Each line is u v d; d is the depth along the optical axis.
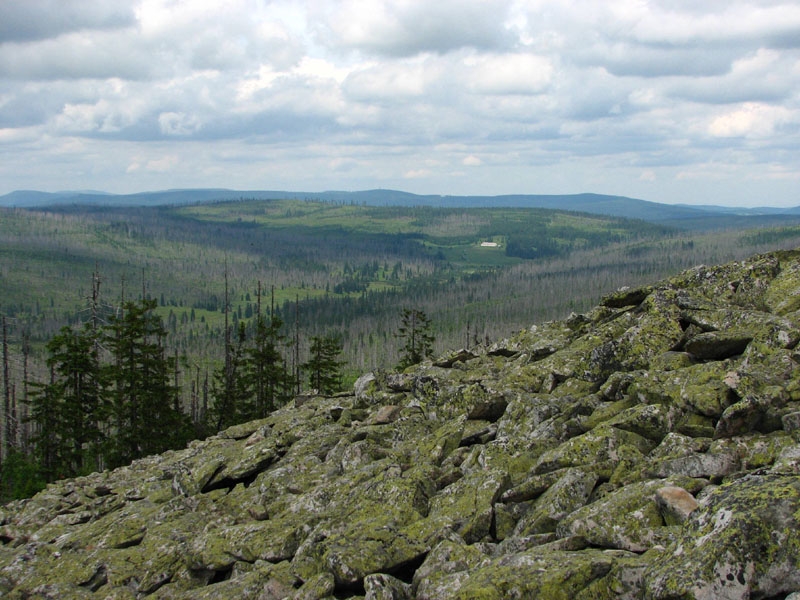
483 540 15.11
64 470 64.44
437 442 21.38
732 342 18.78
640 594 10.39
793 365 16.36
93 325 70.44
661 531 11.88
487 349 34.00
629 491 13.29
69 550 22.55
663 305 22.61
